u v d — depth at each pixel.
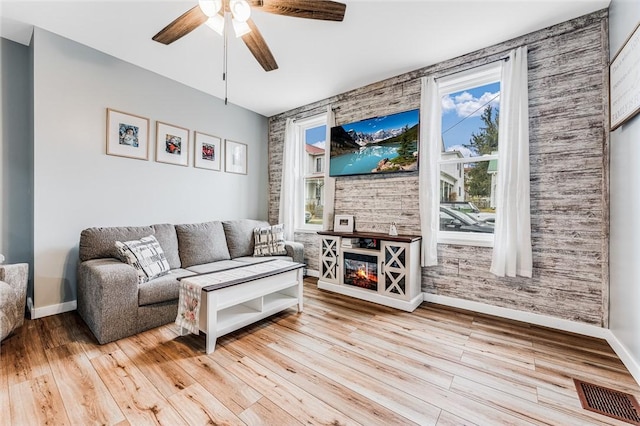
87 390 1.56
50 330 2.28
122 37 2.61
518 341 2.17
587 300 2.26
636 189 1.74
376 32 2.47
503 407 1.46
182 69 3.18
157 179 3.32
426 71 3.08
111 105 2.92
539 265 2.46
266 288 2.42
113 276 2.12
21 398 1.48
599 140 2.21
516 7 2.16
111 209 2.94
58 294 2.61
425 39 2.57
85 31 2.52
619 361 1.89
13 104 2.62
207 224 3.52
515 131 2.47
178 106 3.51
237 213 4.30
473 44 2.66
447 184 3.07
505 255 2.52
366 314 2.72
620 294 1.96
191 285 2.11
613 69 2.01
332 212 3.86
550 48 2.40
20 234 2.65
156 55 2.89
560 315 2.38
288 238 4.31
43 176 2.51
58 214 2.60
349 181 3.75
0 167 2.55
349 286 3.31
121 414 1.38
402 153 3.18
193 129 3.69
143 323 2.29
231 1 1.67
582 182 2.28
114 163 2.96
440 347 2.08
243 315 2.30
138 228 2.88
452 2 2.11
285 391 1.57
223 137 4.08
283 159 4.42
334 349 2.04
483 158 2.84
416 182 3.19
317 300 3.12
